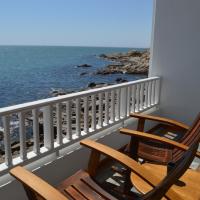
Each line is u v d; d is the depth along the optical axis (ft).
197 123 8.36
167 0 15.99
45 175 8.67
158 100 16.88
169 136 15.31
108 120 11.74
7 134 7.32
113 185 9.50
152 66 17.08
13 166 7.56
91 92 10.36
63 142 9.42
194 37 15.57
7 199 7.49
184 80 16.24
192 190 6.59
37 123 8.24
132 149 8.28
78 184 6.89
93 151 7.10
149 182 5.74
